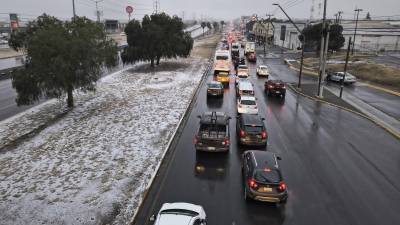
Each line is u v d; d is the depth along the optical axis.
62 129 21.86
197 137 17.69
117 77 42.66
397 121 24.75
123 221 11.85
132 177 15.12
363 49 86.00
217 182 15.02
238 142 19.91
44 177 15.22
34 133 21.23
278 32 116.50
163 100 29.98
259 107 28.75
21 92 23.91
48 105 28.25
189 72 47.75
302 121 24.61
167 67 53.19
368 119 25.30
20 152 18.12
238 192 14.19
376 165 17.06
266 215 12.53
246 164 14.55
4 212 12.48
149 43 50.91
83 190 13.99
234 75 48.19
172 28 53.19
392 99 32.38
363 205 13.29
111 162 16.73
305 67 57.62
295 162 17.23
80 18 27.22
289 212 12.74
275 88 32.91
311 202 13.44
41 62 23.53
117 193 13.70
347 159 17.75
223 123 18.12
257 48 101.19
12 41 26.02
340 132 22.19
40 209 12.64
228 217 12.36
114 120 23.78
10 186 14.46
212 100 31.12
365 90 37.25
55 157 17.41
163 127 22.27
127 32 51.75
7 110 26.97
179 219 10.80
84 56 25.00
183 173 15.84
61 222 11.82
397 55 72.75
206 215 12.46
